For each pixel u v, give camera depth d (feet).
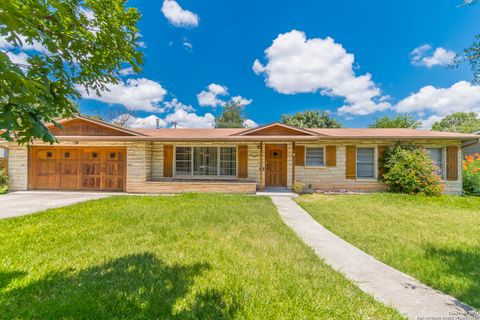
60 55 6.70
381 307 7.25
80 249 11.62
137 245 12.32
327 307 7.16
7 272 9.05
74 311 6.69
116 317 6.52
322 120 83.46
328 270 9.73
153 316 6.63
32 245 12.03
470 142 33.17
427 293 8.35
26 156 33.88
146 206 22.65
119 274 9.04
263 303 7.30
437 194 30.30
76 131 34.06
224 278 8.86
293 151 35.50
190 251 11.57
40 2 5.44
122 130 34.12
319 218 19.29
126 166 34.04
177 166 37.14
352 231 15.75
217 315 6.72
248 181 36.40
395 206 24.48
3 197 28.96
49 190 34.14
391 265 10.73
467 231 15.80
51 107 5.73
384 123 82.79
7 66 4.34
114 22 7.47
